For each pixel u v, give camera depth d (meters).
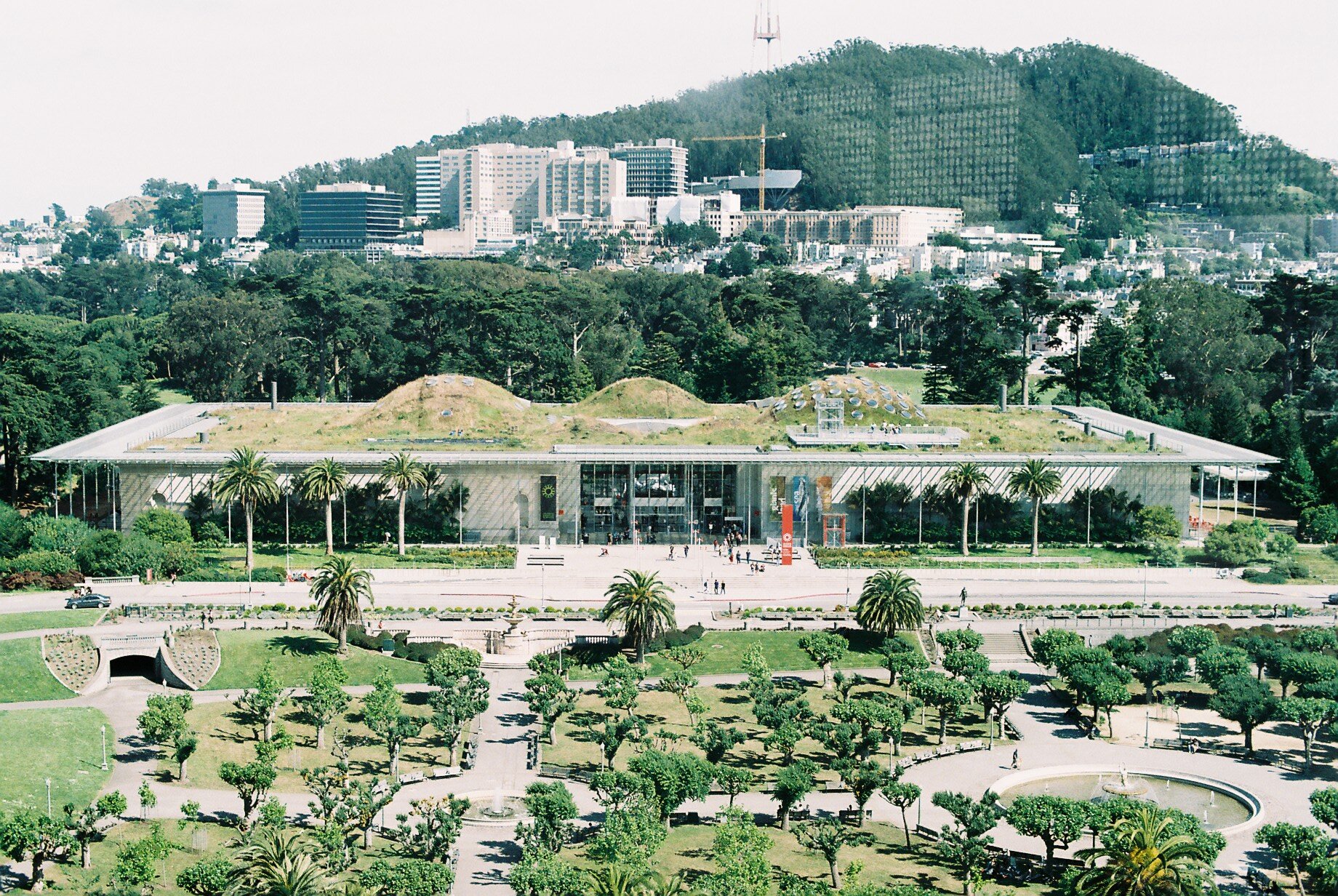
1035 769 199.62
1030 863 168.12
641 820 164.25
